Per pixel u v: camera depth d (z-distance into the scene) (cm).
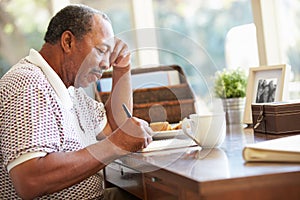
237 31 267
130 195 193
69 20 166
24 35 356
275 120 171
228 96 227
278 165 114
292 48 250
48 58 170
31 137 142
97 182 169
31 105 146
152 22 365
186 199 112
